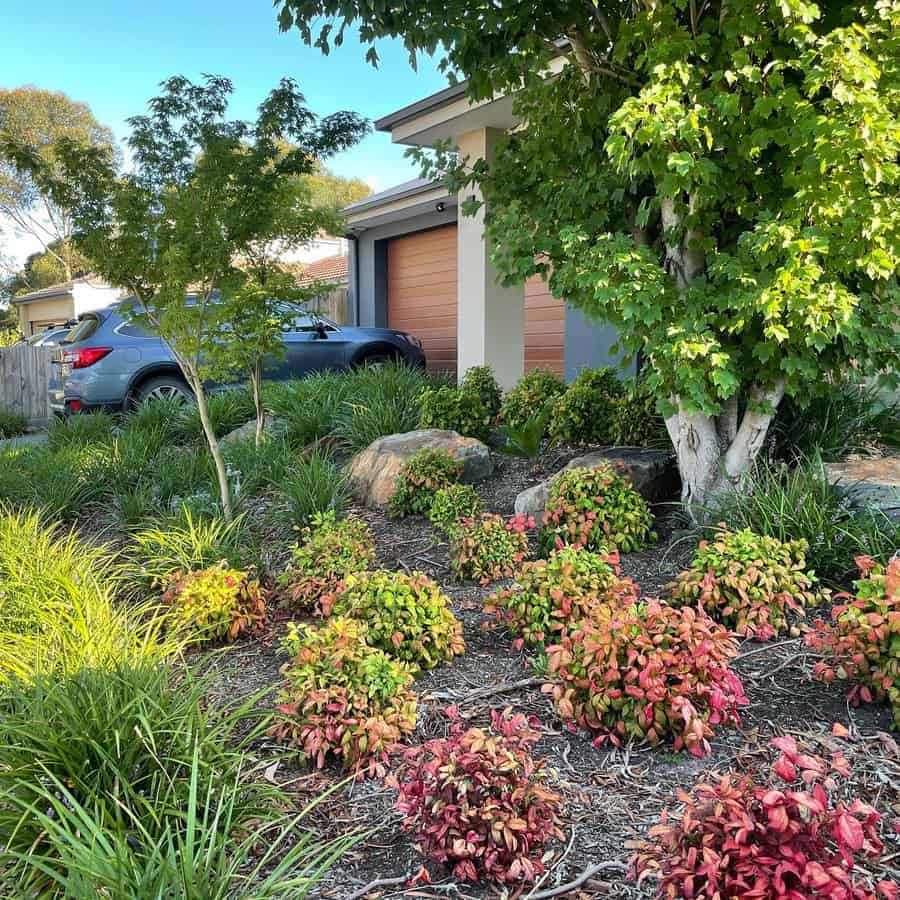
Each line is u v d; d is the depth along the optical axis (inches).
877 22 146.9
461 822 83.4
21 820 80.4
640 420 238.4
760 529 165.8
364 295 578.2
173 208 209.9
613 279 168.7
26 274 1775.3
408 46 178.1
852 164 142.6
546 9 183.2
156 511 254.1
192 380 223.1
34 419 616.1
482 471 252.4
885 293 166.9
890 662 108.6
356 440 295.3
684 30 153.5
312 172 232.8
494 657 141.9
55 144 214.1
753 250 153.1
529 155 212.1
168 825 78.7
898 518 163.0
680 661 106.7
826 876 60.9
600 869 84.7
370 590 139.5
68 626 139.4
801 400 182.5
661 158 152.6
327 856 89.3
